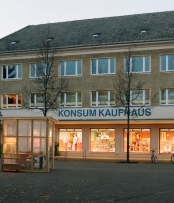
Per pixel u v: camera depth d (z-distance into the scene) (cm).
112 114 3688
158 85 3578
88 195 1273
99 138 3809
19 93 3984
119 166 2658
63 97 3856
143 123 3650
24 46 4041
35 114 3903
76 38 3953
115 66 3688
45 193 1295
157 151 3616
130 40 3659
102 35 3881
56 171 2130
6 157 2106
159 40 3538
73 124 3878
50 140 2245
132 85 3594
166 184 1581
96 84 3753
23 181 1620
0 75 4050
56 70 3834
